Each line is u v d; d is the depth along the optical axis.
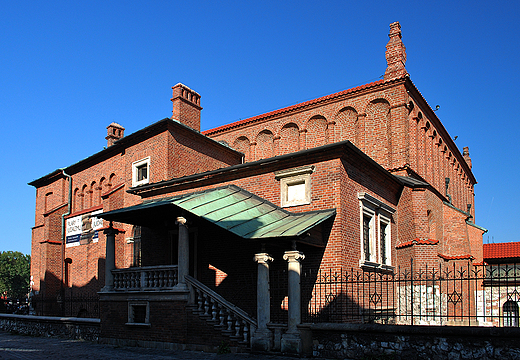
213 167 25.38
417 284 19.09
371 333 11.32
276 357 12.20
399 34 25.92
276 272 15.91
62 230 30.75
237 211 15.10
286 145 29.52
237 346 13.22
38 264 34.00
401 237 20.20
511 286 24.83
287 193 16.53
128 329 16.08
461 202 38.19
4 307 29.91
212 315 13.92
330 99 27.34
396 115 24.56
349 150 15.45
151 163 23.05
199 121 26.53
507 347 9.68
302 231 12.84
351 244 15.47
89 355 13.77
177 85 25.62
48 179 34.22
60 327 19.55
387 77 25.55
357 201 16.36
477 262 25.78
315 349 12.03
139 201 23.27
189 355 13.21
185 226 14.99
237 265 17.06
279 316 15.53
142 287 15.86
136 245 23.11
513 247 31.44
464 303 22.62
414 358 10.66
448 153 33.59
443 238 25.42
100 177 29.28
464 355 10.11
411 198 20.36
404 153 23.92
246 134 31.39
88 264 27.47
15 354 14.09
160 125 22.61
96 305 25.88
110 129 33.62
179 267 14.81
